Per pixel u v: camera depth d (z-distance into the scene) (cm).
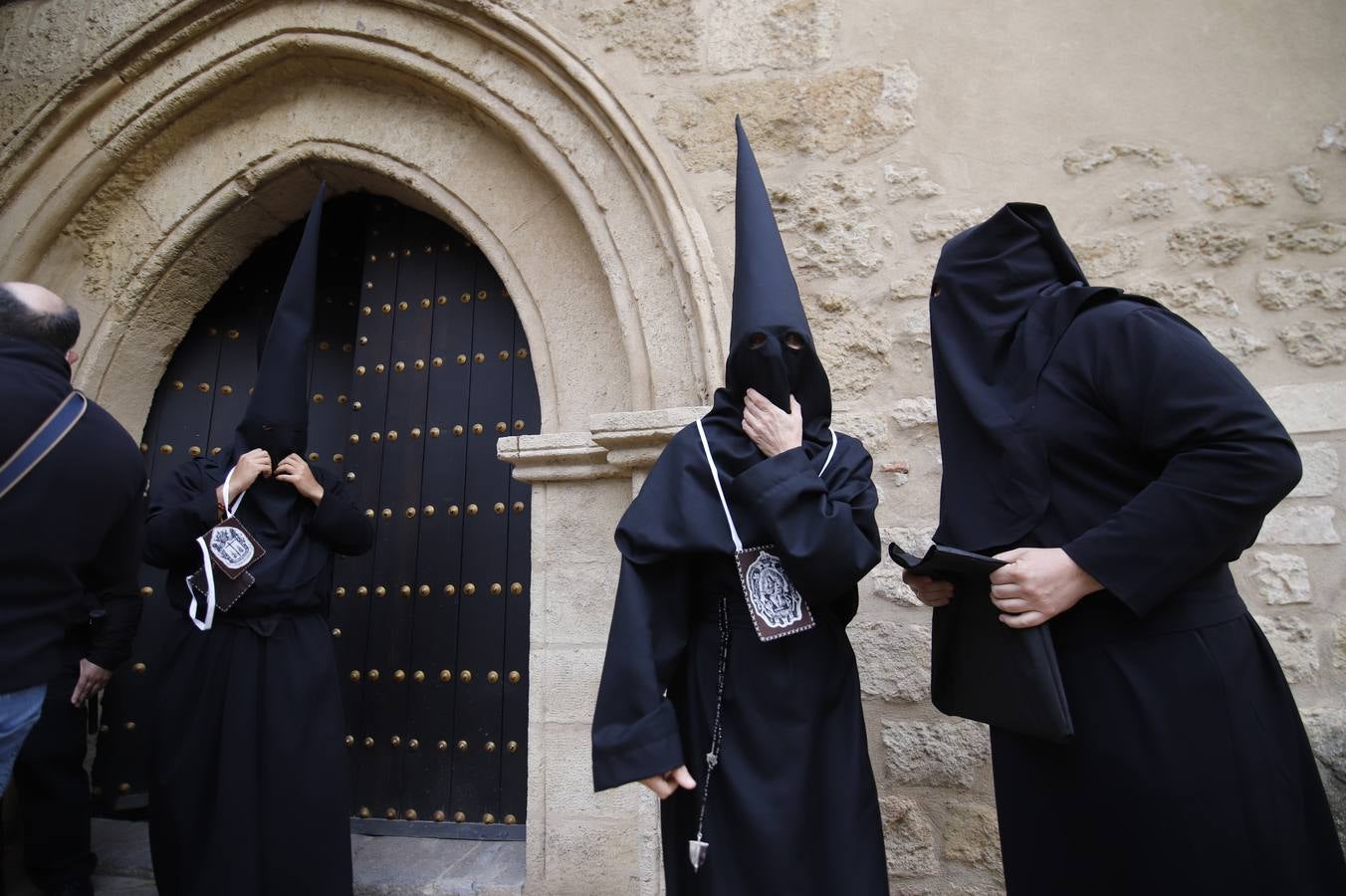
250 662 241
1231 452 122
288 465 258
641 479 270
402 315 362
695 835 153
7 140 342
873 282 279
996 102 286
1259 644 136
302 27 331
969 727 247
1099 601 135
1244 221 266
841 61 295
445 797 317
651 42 306
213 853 226
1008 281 156
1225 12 281
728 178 290
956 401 158
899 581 258
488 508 337
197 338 383
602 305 307
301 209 378
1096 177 276
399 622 336
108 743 345
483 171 329
